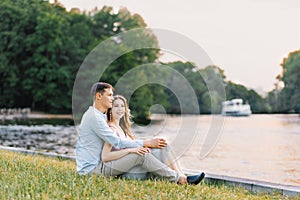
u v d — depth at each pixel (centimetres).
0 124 2669
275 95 5350
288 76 5228
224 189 555
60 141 1633
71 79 4306
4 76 4341
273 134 2092
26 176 505
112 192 445
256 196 529
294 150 1433
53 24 4272
